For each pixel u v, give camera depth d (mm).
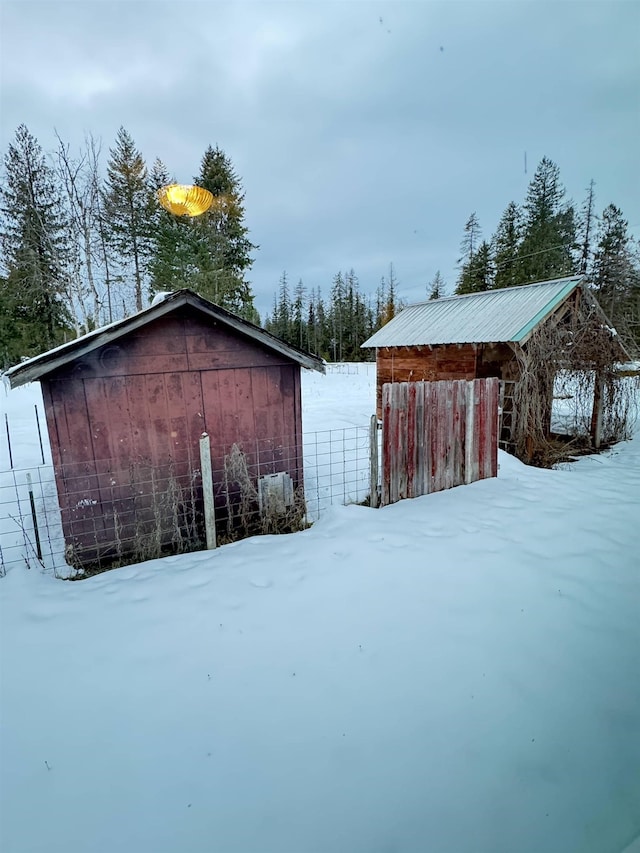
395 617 2902
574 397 9516
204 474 3914
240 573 3457
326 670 2412
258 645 2621
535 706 2168
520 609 2998
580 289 8859
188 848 1519
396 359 11523
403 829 1578
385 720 2076
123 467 4074
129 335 3961
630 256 24531
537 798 1698
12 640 2660
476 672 2400
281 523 4770
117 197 20781
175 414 4258
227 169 22766
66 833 1582
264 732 2012
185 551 4172
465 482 5918
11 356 20938
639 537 4141
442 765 1840
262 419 4734
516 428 7840
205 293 19875
